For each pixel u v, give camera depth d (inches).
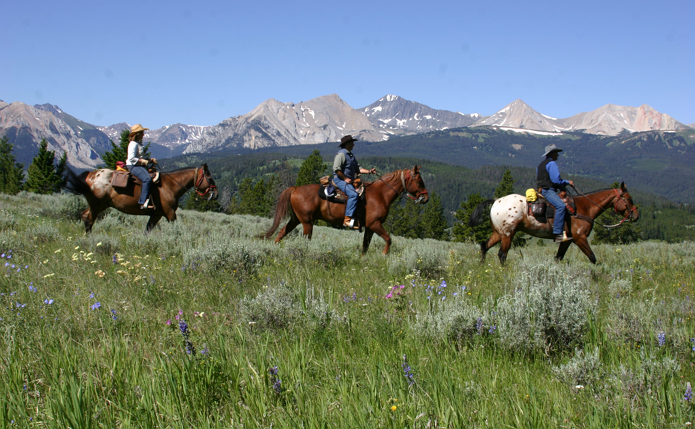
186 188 447.5
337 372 113.9
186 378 103.4
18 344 125.3
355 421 89.0
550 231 382.9
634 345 133.4
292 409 95.2
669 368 112.3
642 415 95.3
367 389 102.9
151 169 435.5
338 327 147.2
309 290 181.6
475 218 408.5
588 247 382.3
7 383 103.3
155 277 215.2
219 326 145.6
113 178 423.2
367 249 412.5
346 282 240.1
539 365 126.7
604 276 295.1
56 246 322.3
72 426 87.8
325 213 396.2
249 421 90.7
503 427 88.7
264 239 402.0
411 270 279.1
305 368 115.0
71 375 105.3
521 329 134.9
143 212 438.3
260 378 105.9
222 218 995.9
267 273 248.2
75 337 138.3
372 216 388.5
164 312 165.5
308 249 319.0
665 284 281.9
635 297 215.2
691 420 92.0
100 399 98.1
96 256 276.8
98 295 179.5
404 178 394.6
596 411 92.7
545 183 381.1
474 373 115.4
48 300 147.5
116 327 146.6
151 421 90.2
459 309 149.3
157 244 335.9
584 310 143.6
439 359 123.8
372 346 135.6
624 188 389.1
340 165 380.2
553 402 100.2
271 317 149.8
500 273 284.5
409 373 104.7
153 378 104.0
